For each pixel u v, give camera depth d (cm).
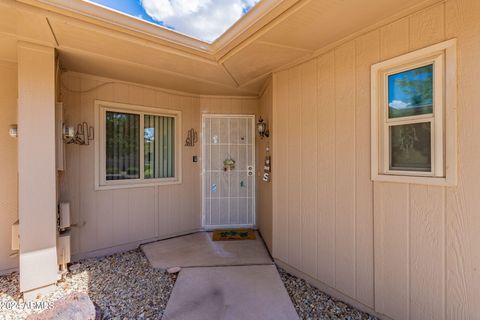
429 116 161
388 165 184
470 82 143
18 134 212
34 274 216
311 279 243
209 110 408
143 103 347
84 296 184
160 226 365
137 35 209
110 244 318
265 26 191
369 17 175
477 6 140
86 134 300
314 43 214
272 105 291
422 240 164
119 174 333
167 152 381
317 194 236
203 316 191
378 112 187
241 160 415
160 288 235
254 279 247
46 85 221
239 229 413
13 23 184
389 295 182
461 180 147
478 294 141
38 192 218
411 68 170
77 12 177
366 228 196
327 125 225
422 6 159
